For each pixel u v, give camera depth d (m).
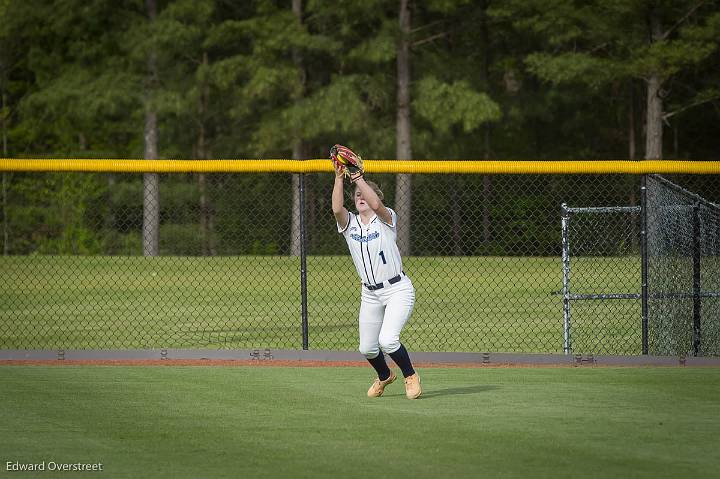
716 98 128.75
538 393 29.44
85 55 137.75
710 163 36.84
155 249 88.25
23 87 161.62
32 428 24.86
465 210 117.75
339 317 52.09
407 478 20.34
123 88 131.75
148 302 59.62
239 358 35.75
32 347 41.62
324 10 127.94
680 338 37.34
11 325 48.81
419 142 131.00
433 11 136.62
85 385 30.75
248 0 143.62
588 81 122.62
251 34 131.88
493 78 155.50
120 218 120.50
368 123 128.12
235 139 145.88
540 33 138.00
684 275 37.16
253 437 23.84
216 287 69.25
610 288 58.44
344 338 44.25
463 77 137.62
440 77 136.00
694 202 36.84
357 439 23.64
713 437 23.72
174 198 133.12
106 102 130.25
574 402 28.06
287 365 34.69
